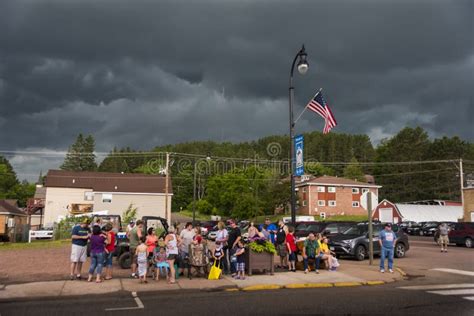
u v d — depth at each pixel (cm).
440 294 1198
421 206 6644
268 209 7369
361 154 13825
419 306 1031
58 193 5719
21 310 998
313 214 7106
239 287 1302
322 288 1324
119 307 1031
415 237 4906
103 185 5838
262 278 1450
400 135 9925
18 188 10956
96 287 1266
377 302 1083
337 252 2170
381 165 10062
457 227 3272
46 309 1009
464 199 5034
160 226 2069
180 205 10512
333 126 2000
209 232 3872
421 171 9231
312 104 2067
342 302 1084
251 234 1545
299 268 1672
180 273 1562
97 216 2269
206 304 1064
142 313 962
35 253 2422
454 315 934
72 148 11775
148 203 5772
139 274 1353
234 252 1501
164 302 1095
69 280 1390
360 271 1623
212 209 7962
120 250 1800
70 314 954
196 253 1452
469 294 1198
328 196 7231
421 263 2025
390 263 1608
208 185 8012
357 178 10312
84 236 1409
